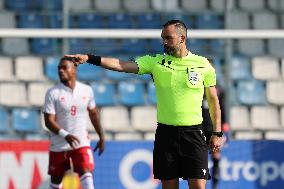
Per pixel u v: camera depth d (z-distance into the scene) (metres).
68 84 25.84
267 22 42.66
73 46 33.94
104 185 31.33
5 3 41.34
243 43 36.50
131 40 35.75
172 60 18.70
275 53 36.91
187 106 18.67
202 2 42.66
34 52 35.97
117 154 31.44
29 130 34.34
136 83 36.59
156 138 19.08
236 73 36.50
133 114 35.66
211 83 18.94
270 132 35.81
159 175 19.03
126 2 41.97
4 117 34.41
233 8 42.31
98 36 32.81
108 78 36.31
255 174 32.00
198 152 18.72
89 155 26.17
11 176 30.72
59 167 26.25
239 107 35.81
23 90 34.84
